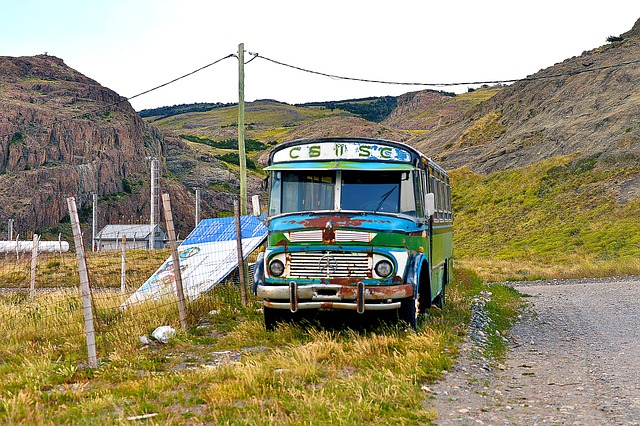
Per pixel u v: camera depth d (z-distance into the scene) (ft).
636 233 157.99
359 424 19.62
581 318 48.78
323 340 31.63
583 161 227.61
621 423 21.12
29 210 416.46
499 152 281.95
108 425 19.72
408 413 21.22
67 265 106.32
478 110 391.45
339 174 36.14
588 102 291.79
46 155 462.60
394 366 27.61
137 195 488.85
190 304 43.57
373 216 34.65
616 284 82.48
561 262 137.90
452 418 21.44
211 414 20.77
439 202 46.34
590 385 26.66
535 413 22.45
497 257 165.58
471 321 43.39
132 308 42.70
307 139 36.86
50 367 28.53
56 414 21.44
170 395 23.29
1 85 533.14
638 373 28.76
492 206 229.86
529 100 345.31
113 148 505.66
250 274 60.54
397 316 35.55
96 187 470.80
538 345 36.86
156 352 32.78
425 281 38.45
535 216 203.62
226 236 60.54
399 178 36.19
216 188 543.39
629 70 300.40
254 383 23.76
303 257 33.94
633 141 225.35
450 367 28.71
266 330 36.94
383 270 33.50
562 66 362.74
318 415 20.34
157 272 56.49
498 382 27.27
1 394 24.03
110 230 299.58
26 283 90.94
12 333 37.06
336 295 33.22
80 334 36.52
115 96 579.89
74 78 610.65
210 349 33.37
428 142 392.88
